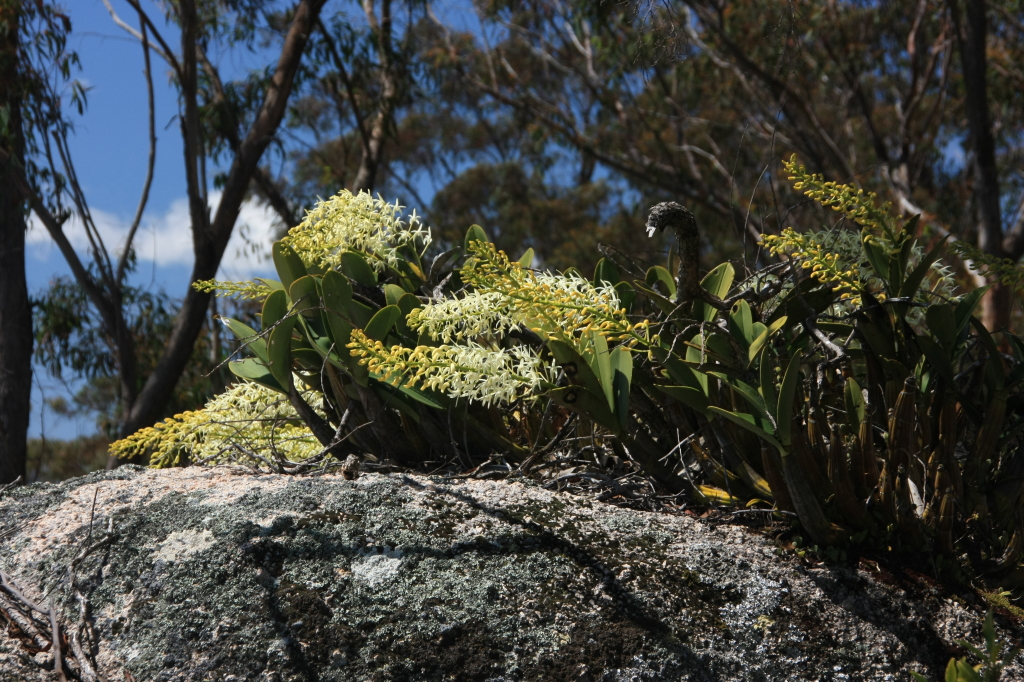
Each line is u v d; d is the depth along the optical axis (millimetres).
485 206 14328
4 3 5246
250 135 5898
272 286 1832
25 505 1523
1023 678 1249
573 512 1410
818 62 8703
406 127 13633
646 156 10016
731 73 9305
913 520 1363
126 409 5918
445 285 1899
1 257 5469
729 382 1338
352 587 1225
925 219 7109
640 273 1976
